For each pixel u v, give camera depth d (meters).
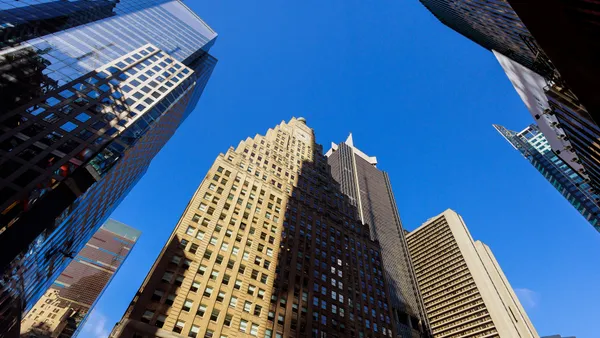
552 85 35.91
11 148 43.25
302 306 58.75
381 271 85.06
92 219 70.69
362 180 192.88
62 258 65.44
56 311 161.25
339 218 91.62
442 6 83.25
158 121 77.69
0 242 37.25
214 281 51.09
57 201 44.66
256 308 52.03
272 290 56.88
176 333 41.62
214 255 54.84
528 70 48.28
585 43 13.45
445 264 175.75
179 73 86.25
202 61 126.94
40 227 41.34
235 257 57.25
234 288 52.31
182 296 46.31
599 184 38.03
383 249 150.75
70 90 56.12
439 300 166.00
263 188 76.88
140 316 41.31
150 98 70.81
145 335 39.59
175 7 123.69
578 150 35.97
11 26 50.81
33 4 58.25
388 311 73.94
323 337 56.47
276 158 95.00
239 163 80.06
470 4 55.94
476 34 77.06
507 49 57.25
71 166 48.06
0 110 44.72
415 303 131.50
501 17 45.38
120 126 59.72
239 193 70.62
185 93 89.81
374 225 162.38
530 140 170.25
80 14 70.56
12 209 39.53
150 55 83.56
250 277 55.94
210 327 45.00
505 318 136.12
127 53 79.31
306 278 64.69
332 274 70.94
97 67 65.75
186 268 50.19
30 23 55.50
